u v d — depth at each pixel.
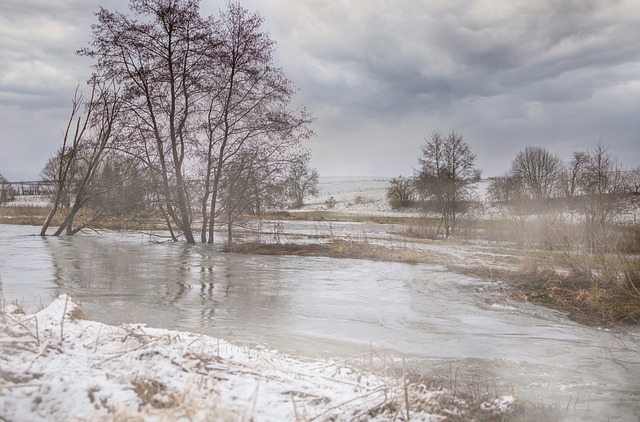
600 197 30.75
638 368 8.20
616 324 11.42
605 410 6.21
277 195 27.48
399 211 84.19
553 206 30.91
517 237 30.45
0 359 5.21
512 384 7.20
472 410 5.69
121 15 25.52
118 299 12.77
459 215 41.72
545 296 14.08
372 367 7.15
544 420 5.69
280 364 6.46
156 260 21.03
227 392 5.13
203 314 11.38
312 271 18.64
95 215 32.12
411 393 5.63
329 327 10.56
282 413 4.79
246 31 26.27
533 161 55.88
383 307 12.81
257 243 26.31
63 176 32.12
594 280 15.03
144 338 6.39
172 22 25.28
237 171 26.80
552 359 8.69
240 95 26.64
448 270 18.95
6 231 35.06
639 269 14.45
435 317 11.85
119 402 4.57
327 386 5.66
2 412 4.32
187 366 5.66
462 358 8.61
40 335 6.02
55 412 4.39
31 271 17.22
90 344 6.09
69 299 7.86
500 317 12.01
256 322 10.78
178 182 27.41
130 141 27.02
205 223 28.44
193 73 26.67
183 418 4.25
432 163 44.56
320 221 58.72
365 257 22.52
